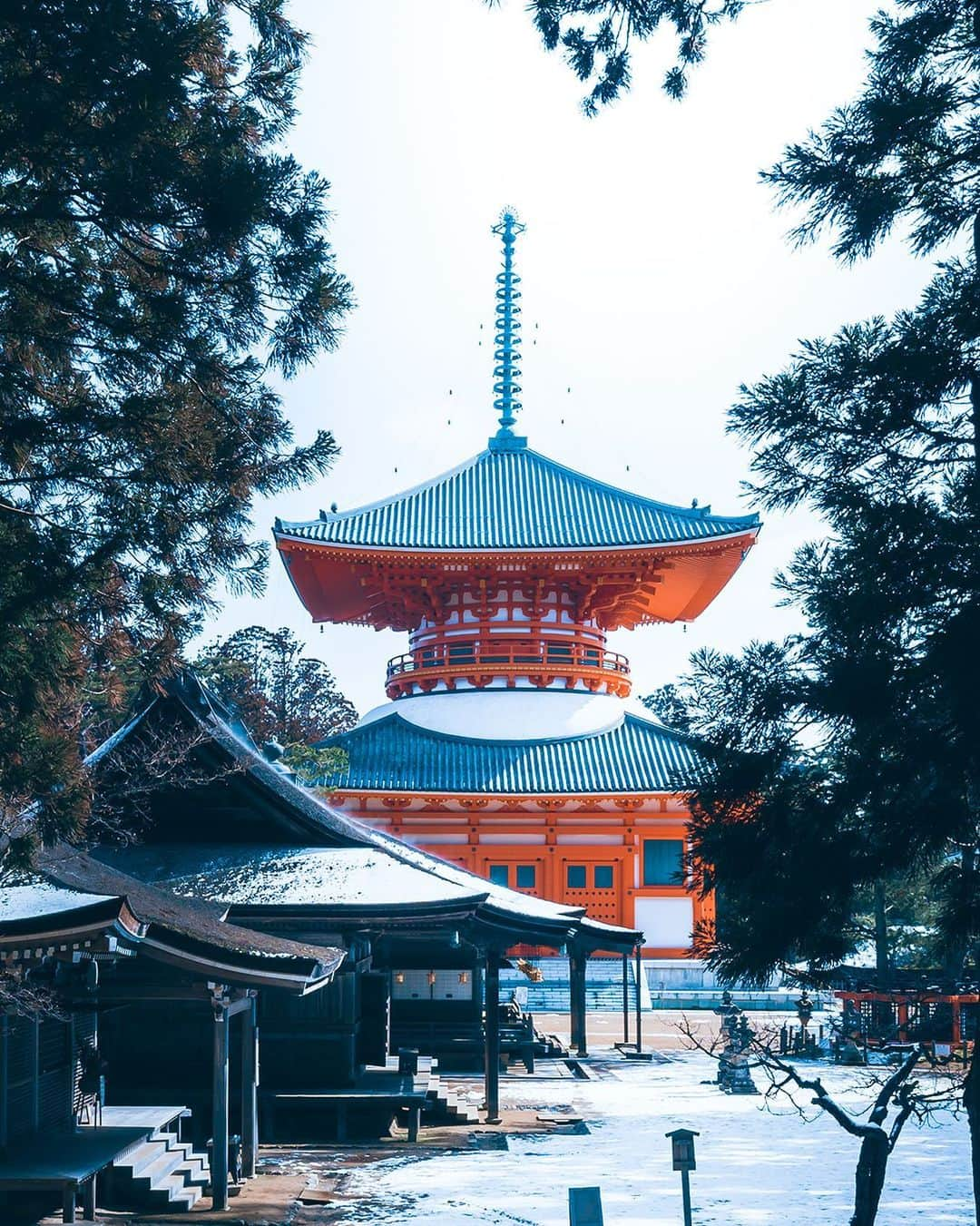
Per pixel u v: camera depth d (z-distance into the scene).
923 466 16.73
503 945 35.31
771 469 17.14
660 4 17.66
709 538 79.44
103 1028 30.11
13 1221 20.27
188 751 31.39
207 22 16.91
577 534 82.44
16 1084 21.97
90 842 27.97
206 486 18.98
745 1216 23.83
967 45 16.83
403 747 80.62
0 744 16.89
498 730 81.31
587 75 18.27
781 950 16.50
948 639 14.83
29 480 18.05
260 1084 31.30
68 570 17.45
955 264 16.52
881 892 61.69
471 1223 22.48
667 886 78.25
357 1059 33.69
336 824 34.41
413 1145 30.41
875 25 17.12
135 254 18.73
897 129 16.33
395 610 88.31
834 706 15.93
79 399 18.69
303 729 97.06
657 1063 50.53
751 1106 39.16
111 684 20.86
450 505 86.25
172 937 21.62
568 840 78.81
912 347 16.11
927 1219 24.00
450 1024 46.78
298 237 18.09
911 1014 50.91
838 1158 31.03
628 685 87.94
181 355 18.64
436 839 78.75
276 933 30.42
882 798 16.23
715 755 17.31
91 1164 20.47
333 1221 22.62
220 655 88.75
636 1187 26.38
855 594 15.93
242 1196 24.08
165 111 16.92
